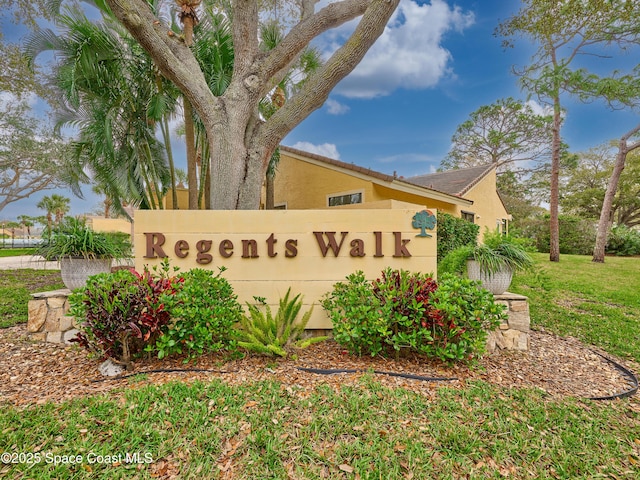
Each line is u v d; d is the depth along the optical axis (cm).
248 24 510
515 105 2244
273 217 407
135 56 719
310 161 1051
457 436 220
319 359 331
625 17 1043
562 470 201
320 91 519
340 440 212
